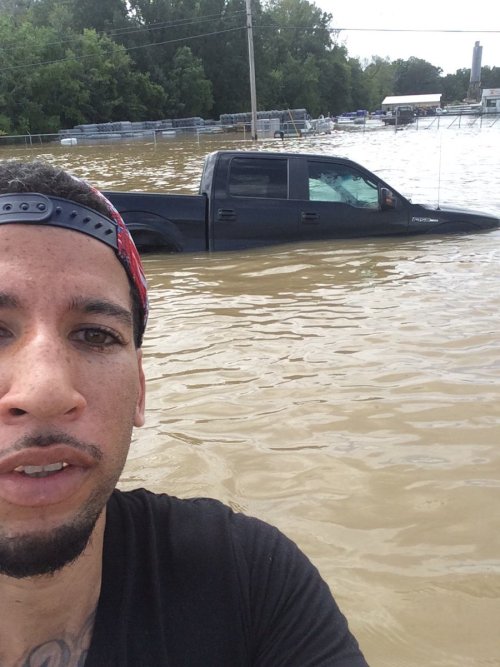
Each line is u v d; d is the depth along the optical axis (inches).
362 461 130.0
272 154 342.6
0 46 2089.1
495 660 82.0
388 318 221.1
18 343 40.8
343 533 108.0
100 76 2294.5
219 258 320.8
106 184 676.7
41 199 43.8
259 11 2908.5
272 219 340.2
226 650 46.8
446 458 130.6
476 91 5713.6
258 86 2972.4
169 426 146.3
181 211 328.8
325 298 248.8
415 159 952.9
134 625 45.4
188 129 2081.7
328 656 48.3
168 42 2652.6
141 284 49.9
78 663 44.5
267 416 150.0
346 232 353.4
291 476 125.2
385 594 94.0
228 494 119.3
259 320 222.5
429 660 82.2
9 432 37.4
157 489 121.3
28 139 1824.6
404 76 6023.6
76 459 38.6
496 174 709.9
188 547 49.0
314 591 51.0
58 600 43.8
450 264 298.2
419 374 171.8
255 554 50.9
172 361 185.3
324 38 3442.4
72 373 40.5
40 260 42.3
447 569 99.1
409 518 111.7
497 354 185.0
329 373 173.9
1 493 37.5
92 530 41.9
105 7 2699.3
